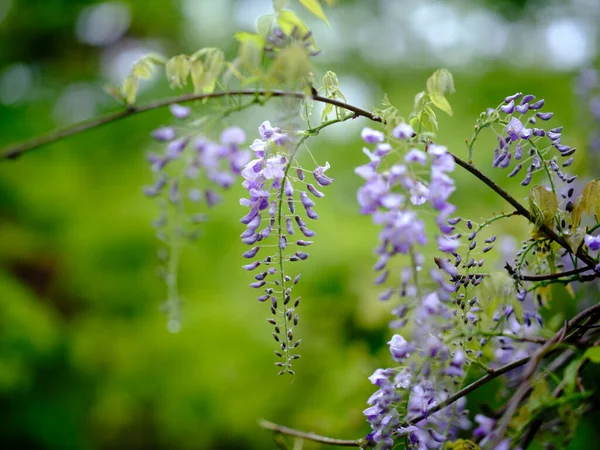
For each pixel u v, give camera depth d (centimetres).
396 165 114
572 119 412
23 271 490
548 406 135
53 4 577
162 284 437
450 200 384
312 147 470
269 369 379
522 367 182
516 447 144
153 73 144
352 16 564
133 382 420
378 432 133
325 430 272
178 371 405
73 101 583
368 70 554
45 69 600
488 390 249
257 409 374
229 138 169
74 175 496
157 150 461
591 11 490
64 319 498
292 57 123
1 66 590
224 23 563
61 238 471
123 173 495
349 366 297
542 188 137
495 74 497
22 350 441
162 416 418
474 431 170
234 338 395
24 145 134
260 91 139
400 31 564
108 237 443
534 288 151
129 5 582
